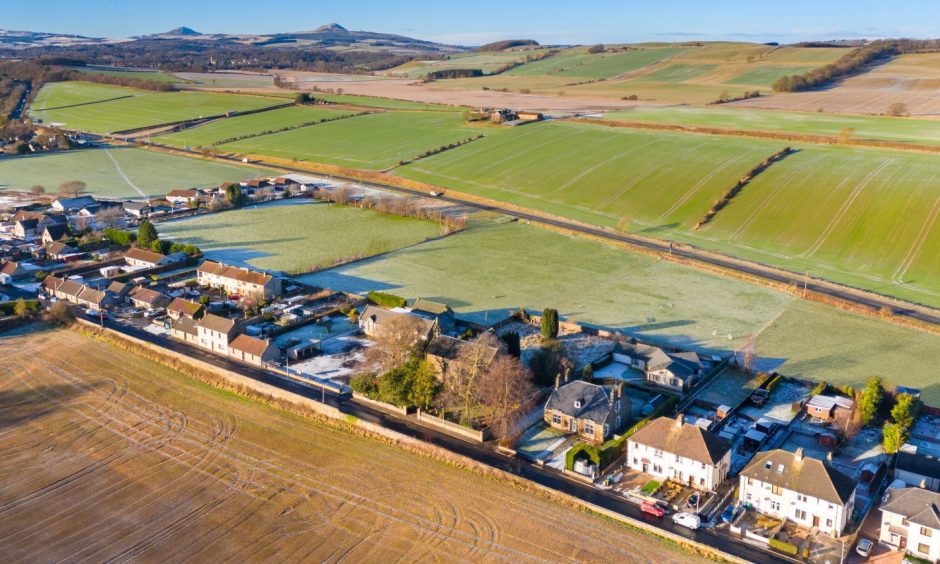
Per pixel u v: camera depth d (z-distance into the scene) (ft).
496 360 382.83
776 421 363.15
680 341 459.32
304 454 331.57
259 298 519.60
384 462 325.42
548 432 355.36
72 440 340.80
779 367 423.23
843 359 431.43
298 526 280.10
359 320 476.13
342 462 325.21
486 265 609.01
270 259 624.59
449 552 265.54
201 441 341.41
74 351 441.68
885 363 425.28
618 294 542.57
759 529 281.54
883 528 272.51
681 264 609.83
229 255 636.48
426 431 351.67
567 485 309.63
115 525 280.10
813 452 335.88
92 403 377.09
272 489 303.89
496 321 487.20
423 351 401.49
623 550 268.41
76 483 306.96
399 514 287.89
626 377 414.21
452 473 317.22
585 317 498.28
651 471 321.32
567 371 380.99
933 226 638.94
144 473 314.76
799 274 577.43
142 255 607.37
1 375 407.03
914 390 375.86
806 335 466.70
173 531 276.82
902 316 488.85
